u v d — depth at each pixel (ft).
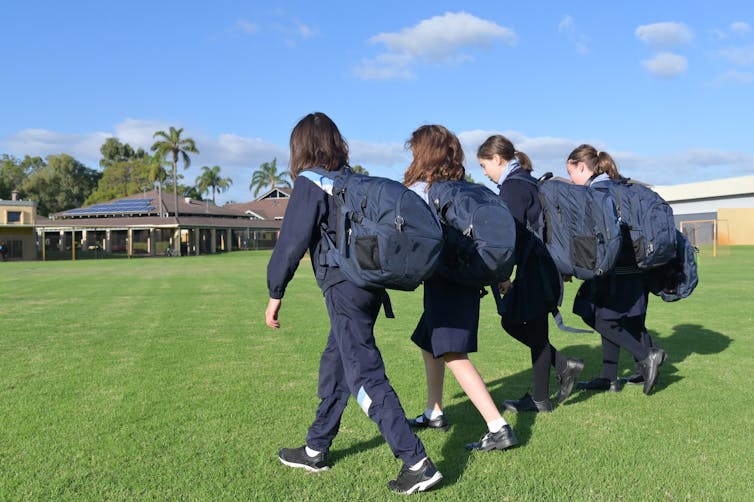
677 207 179.63
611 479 9.58
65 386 15.89
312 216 9.36
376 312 9.87
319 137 9.93
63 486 9.43
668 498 8.90
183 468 10.16
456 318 10.48
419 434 12.05
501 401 14.38
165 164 188.96
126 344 22.43
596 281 14.29
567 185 12.81
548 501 8.84
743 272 60.29
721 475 9.71
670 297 15.26
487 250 9.73
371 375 9.42
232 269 84.02
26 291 46.80
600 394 14.83
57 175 261.65
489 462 10.35
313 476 9.87
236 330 25.91
